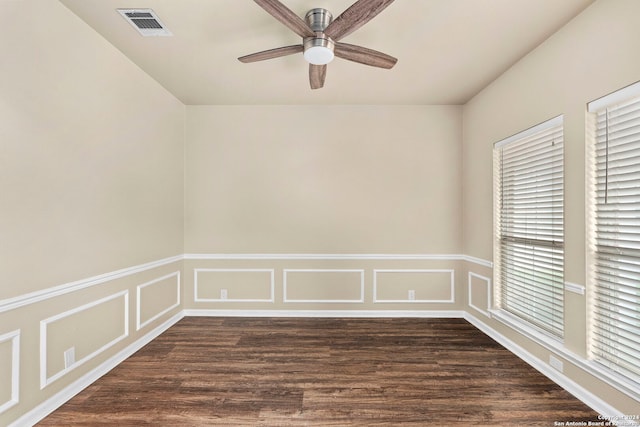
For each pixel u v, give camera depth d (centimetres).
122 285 283
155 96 333
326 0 208
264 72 313
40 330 202
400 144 399
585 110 216
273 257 400
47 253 206
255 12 222
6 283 180
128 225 289
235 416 204
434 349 305
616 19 193
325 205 400
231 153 400
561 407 213
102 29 243
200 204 400
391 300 399
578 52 221
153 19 230
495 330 329
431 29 241
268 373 259
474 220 371
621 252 197
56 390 214
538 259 272
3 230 179
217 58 286
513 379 249
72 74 224
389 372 261
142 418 202
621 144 196
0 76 176
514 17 225
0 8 176
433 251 399
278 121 400
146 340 319
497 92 323
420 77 322
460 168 398
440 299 398
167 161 359
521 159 294
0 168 177
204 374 258
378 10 184
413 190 399
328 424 197
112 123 266
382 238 400
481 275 355
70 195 224
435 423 198
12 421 184
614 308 203
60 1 211
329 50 214
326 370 264
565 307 234
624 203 195
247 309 402
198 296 403
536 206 275
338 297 399
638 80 180
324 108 400
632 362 191
